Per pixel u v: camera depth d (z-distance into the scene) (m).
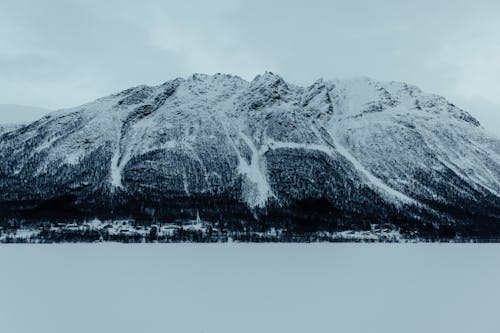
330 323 87.06
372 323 87.12
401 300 105.69
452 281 130.38
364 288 119.81
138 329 83.88
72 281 129.00
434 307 99.00
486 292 115.31
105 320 89.44
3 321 89.19
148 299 106.81
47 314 93.81
